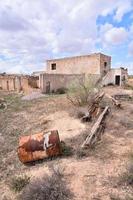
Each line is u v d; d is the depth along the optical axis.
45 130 10.65
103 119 10.53
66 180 5.46
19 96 26.31
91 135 8.20
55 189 4.90
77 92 15.29
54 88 26.50
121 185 5.02
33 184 5.22
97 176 5.55
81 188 5.05
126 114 12.30
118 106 13.88
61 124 11.09
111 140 8.24
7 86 34.59
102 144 7.83
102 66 29.72
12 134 10.91
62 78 27.41
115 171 5.72
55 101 18.59
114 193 4.71
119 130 9.41
